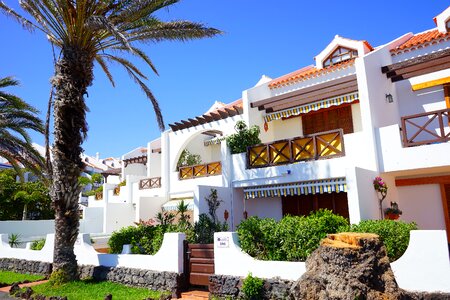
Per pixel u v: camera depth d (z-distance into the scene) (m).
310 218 10.45
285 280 9.22
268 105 18.92
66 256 13.51
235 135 17.77
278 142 16.19
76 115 13.69
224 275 10.51
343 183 13.94
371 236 6.92
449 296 7.29
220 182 20.23
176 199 23.94
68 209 13.65
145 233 14.86
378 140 13.39
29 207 34.50
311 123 19.52
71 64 13.44
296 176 15.12
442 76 15.59
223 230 15.39
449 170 13.44
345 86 16.11
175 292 11.32
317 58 21.25
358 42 19.45
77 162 13.95
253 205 18.44
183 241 12.04
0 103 19.72
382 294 6.39
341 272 6.58
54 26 13.59
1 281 15.00
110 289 12.21
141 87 17.28
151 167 30.75
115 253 15.24
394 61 17.16
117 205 28.25
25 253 17.58
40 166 19.55
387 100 15.55
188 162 26.45
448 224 14.00
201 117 23.17
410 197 14.95
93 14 13.33
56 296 11.02
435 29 19.58
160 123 17.66
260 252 10.34
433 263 7.60
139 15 13.66
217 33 14.55
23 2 12.99
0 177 33.81
